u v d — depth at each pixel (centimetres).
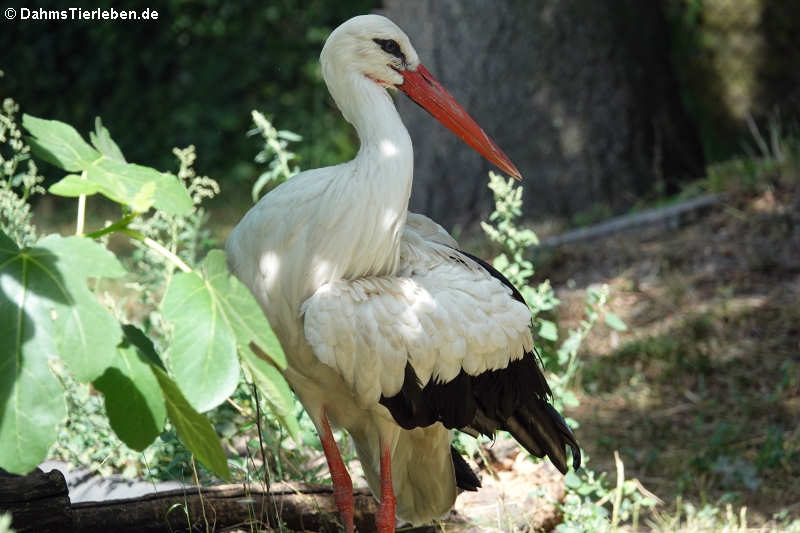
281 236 389
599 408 701
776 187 970
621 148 1115
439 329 389
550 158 1118
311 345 376
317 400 421
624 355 763
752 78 1307
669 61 1179
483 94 1127
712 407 692
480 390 415
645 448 641
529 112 1118
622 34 1120
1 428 243
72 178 271
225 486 425
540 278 914
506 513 475
